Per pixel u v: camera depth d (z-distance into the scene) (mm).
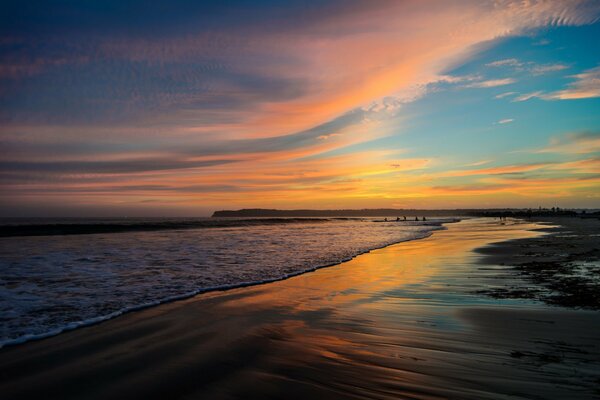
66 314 6266
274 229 39656
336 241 23031
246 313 6547
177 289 8461
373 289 8703
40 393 3422
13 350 4559
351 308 6941
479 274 10547
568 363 4160
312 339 5113
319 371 3969
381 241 23484
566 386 3561
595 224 43812
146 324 5773
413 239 25562
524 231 33656
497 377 3783
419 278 10109
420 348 4734
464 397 3346
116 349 4625
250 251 16453
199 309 6789
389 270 11562
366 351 4617
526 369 4000
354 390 3498
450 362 4227
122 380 3705
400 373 3910
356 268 12023
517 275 10133
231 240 22562
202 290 8375
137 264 12070
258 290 8578
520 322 5812
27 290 8102
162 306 6977
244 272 10930
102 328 5539
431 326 5730
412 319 6141
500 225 52625
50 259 13031
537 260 12883
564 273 10141
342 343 4945
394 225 57875
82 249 16531
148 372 3908
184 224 43969
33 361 4203
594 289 7980
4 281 9078
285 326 5754
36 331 5320
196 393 3432
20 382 3652
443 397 3350
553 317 6043
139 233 29078
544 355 4438
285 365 4137
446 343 4922
